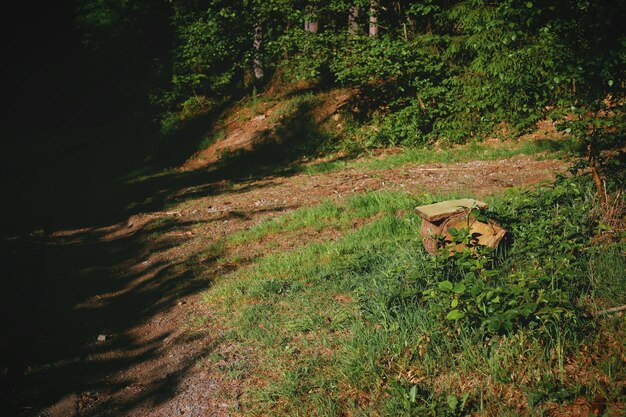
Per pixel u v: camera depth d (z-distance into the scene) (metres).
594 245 5.11
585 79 5.63
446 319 4.08
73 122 29.20
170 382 4.82
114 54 23.83
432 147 14.95
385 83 17.09
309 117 18.39
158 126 22.31
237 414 4.06
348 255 6.75
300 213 9.69
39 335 6.48
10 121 30.41
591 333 3.90
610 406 3.19
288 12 17.86
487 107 14.37
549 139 12.49
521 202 6.37
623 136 5.68
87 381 5.20
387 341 4.27
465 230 5.06
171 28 24.23
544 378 3.50
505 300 4.11
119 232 11.46
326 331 4.89
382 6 16.58
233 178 15.66
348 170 13.91
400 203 8.91
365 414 3.60
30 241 11.37
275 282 6.32
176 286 7.38
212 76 21.95
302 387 4.10
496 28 10.97
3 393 5.09
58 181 19.22
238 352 4.98
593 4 5.70
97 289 8.02
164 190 15.27
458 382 3.70
